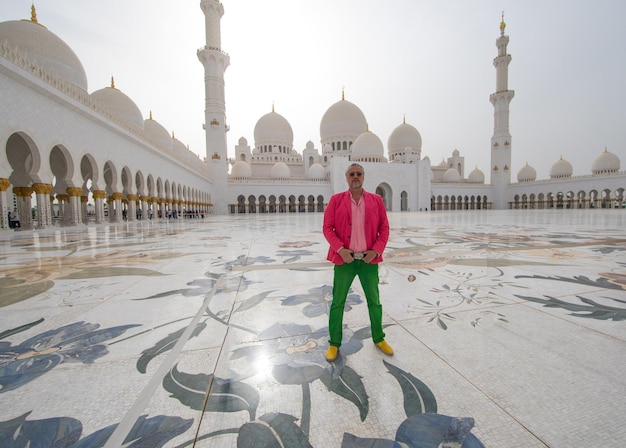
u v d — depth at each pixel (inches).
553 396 64.6
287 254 254.8
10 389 68.7
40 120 548.7
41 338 95.0
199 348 88.3
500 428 56.4
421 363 79.1
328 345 90.4
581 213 1101.7
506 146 2190.0
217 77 1648.6
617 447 51.8
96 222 721.0
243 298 134.3
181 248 301.3
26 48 714.8
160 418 59.7
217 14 1612.9
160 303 128.6
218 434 55.9
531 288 142.9
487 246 282.8
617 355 80.9
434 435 55.1
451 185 2213.3
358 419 59.7
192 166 1344.7
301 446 53.0
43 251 287.7
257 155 2130.9
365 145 2010.3
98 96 1048.2
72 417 59.9
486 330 97.8
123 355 84.1
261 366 78.8
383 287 146.8
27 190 697.0
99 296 139.0
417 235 387.9
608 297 128.9
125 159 830.5
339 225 91.6
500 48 2091.5
